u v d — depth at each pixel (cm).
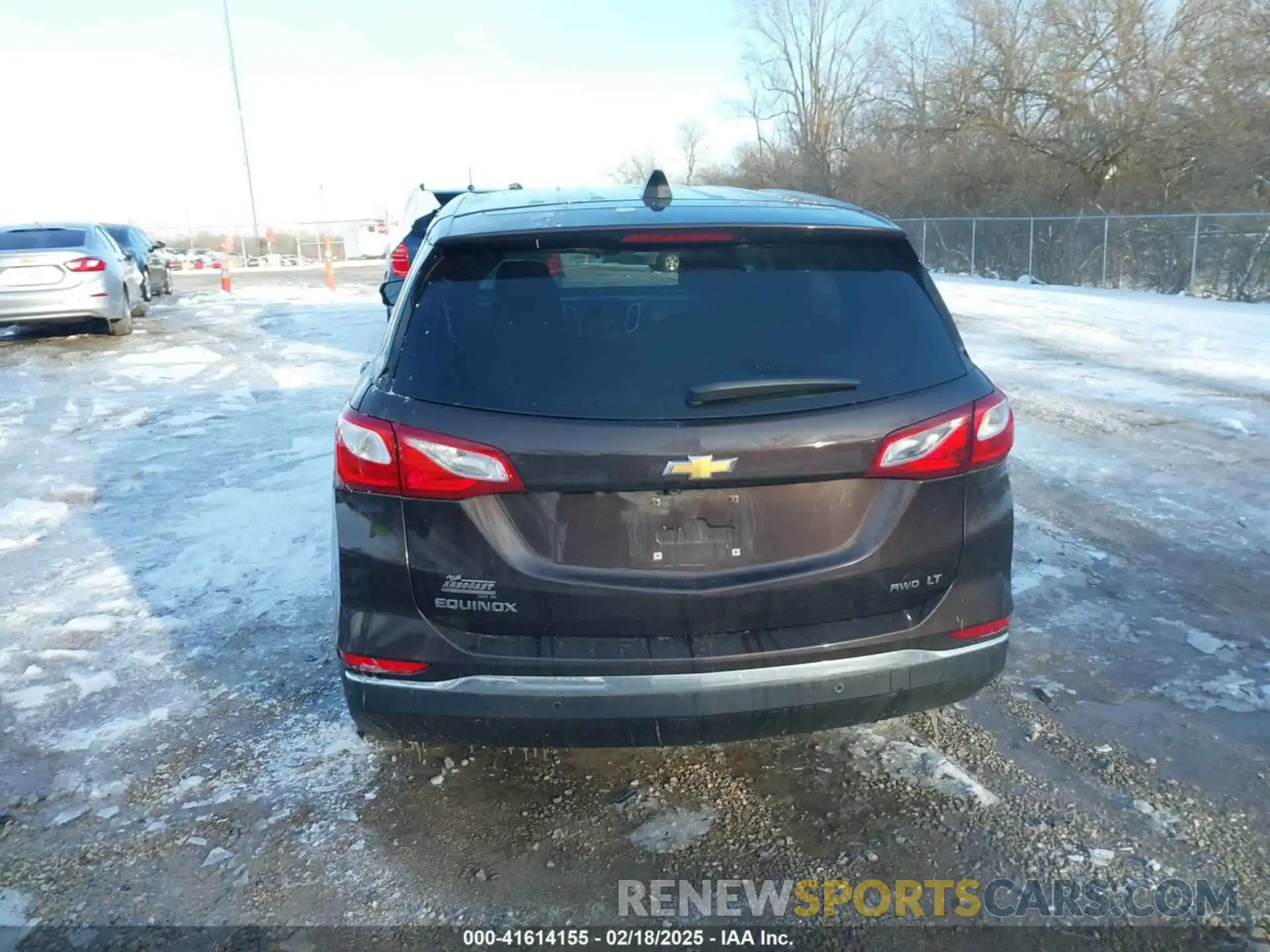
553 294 288
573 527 273
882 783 330
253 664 424
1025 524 568
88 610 484
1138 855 292
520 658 275
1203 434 765
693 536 275
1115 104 2964
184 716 381
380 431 274
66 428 885
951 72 3478
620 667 275
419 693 279
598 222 299
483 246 293
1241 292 2008
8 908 277
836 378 280
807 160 4825
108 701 394
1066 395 930
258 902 279
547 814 317
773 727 287
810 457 273
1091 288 2391
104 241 1457
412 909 277
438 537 273
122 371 1180
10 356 1311
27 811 322
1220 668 400
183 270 4103
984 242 2983
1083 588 479
